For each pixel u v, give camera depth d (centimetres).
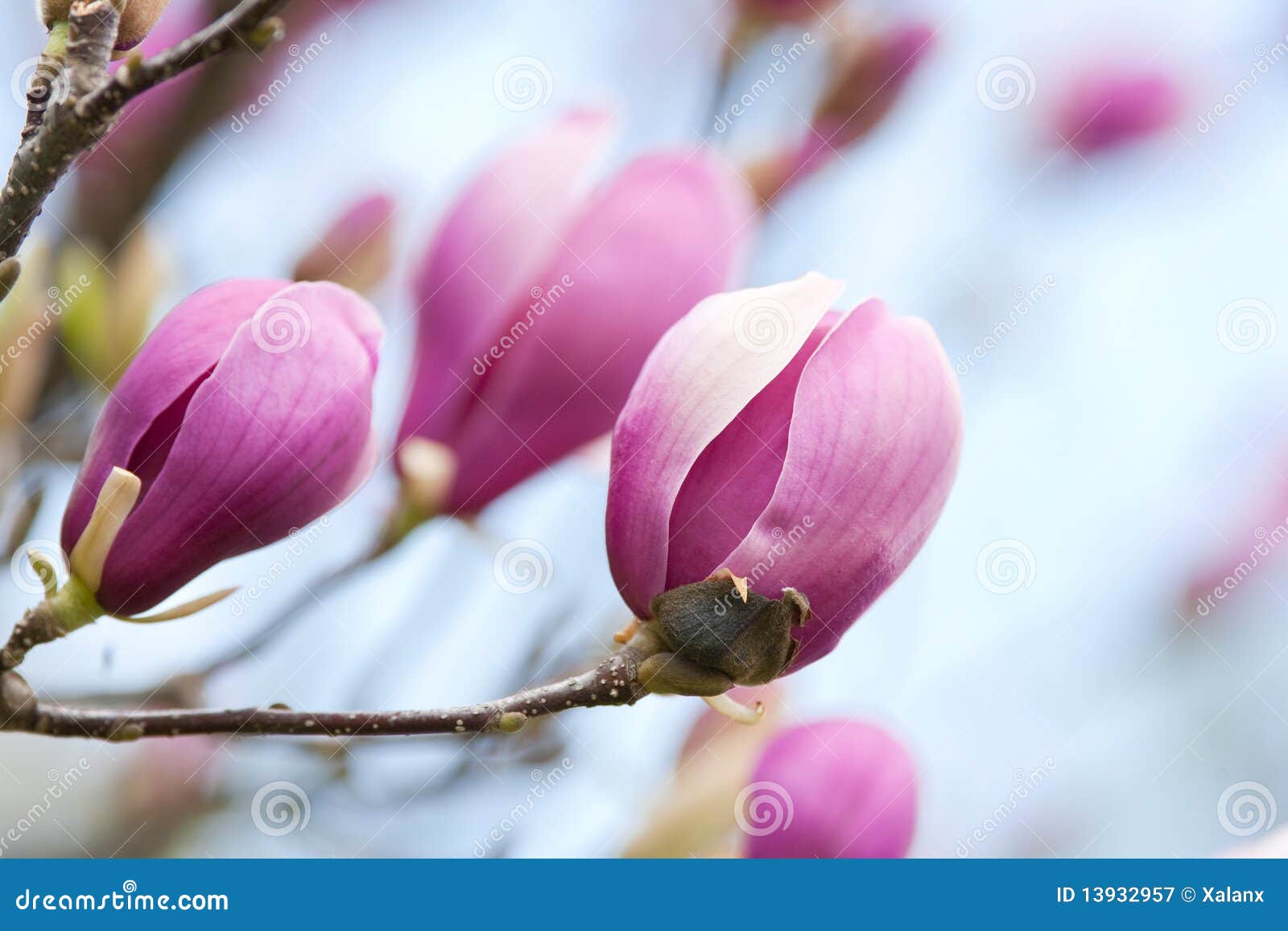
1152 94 111
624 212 97
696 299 97
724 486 93
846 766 103
